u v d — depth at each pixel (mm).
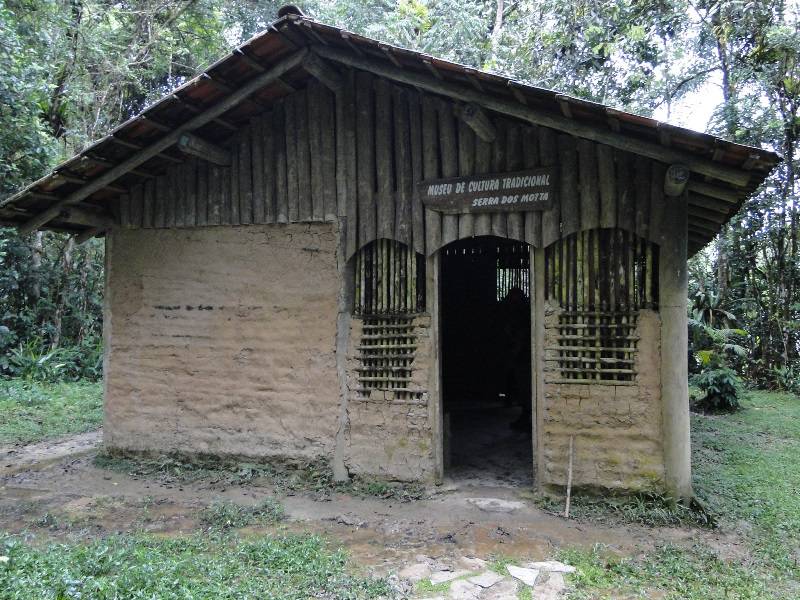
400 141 6152
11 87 10617
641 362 5312
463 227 5891
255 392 6625
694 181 5125
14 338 12906
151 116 5844
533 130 5664
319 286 6441
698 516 5043
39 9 12023
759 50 12797
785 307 13766
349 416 6234
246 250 6762
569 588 3900
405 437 6020
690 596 3770
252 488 6160
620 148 4941
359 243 6293
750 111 12875
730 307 14500
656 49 13508
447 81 5336
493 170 5797
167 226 7066
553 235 5574
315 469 6328
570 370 5520
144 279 7148
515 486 6059
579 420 5484
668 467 5199
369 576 4023
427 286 6016
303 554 4312
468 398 11992
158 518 5301
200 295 6918
